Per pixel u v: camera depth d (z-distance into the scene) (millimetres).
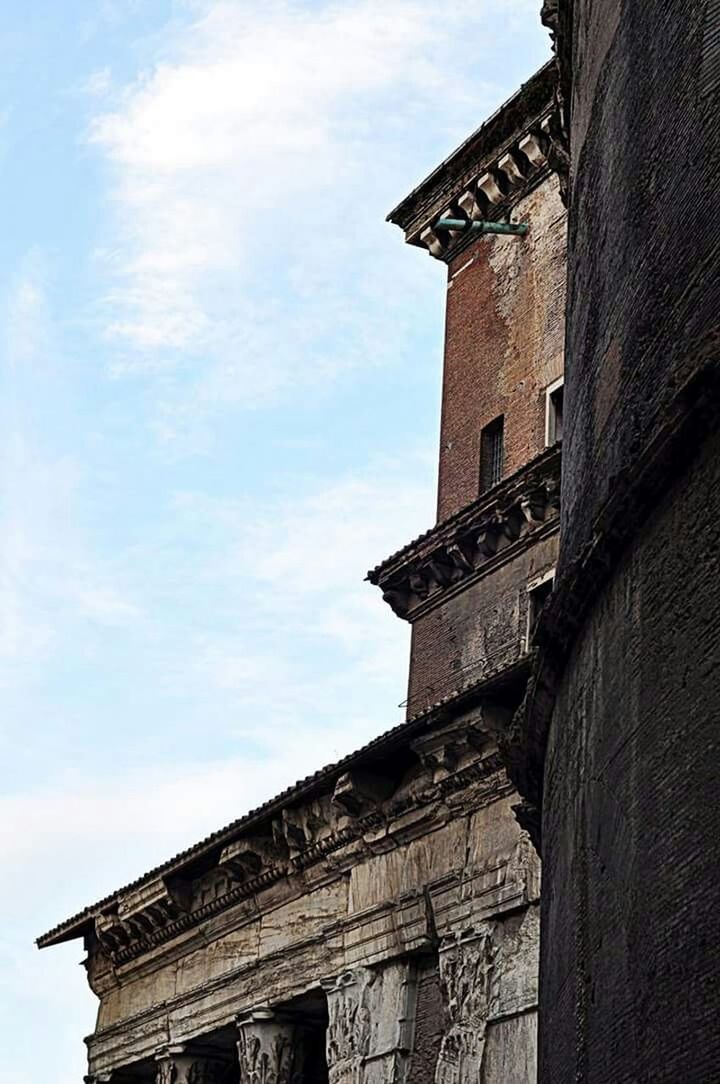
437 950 29609
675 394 12039
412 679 36906
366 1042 30438
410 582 37375
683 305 12820
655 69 14258
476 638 35250
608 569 13781
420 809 30172
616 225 15078
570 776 15023
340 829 31828
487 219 40094
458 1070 27594
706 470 11805
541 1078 15914
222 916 36281
